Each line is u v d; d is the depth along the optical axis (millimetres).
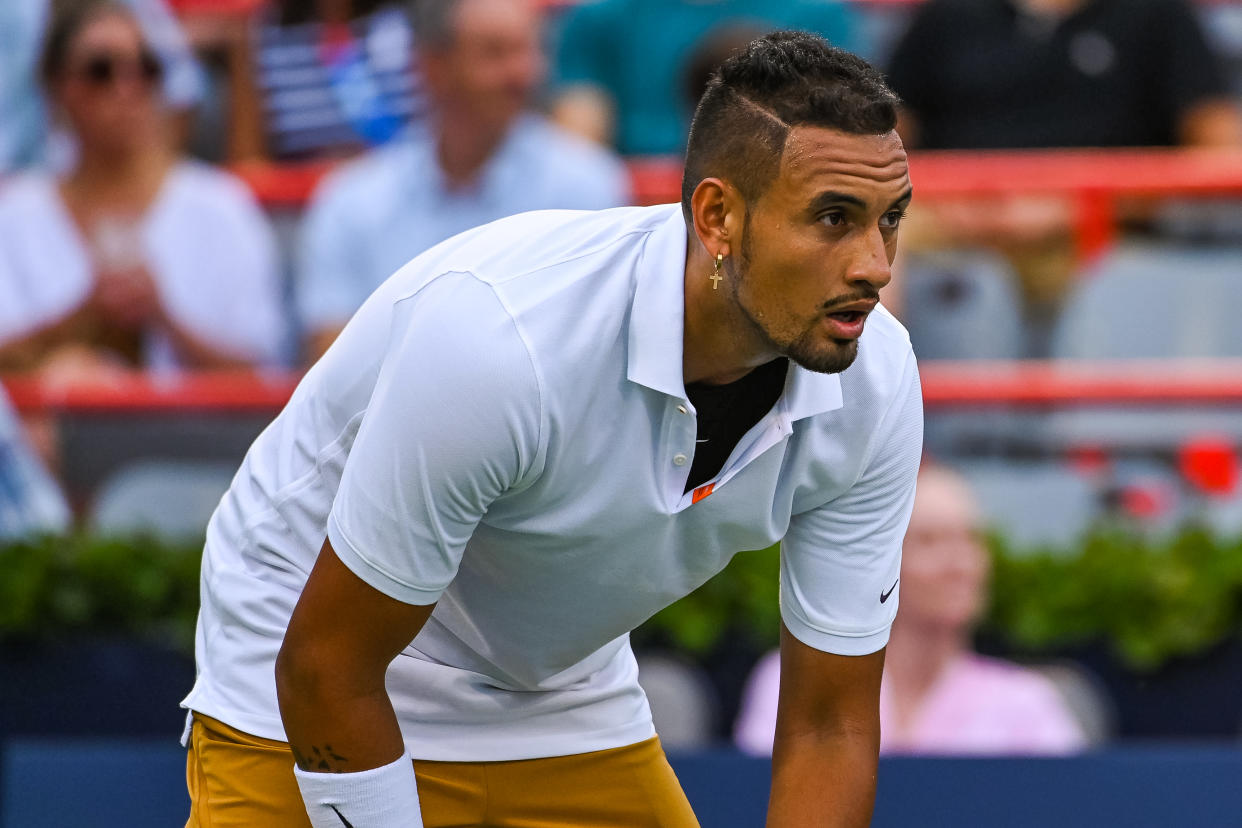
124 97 15211
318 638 6352
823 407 6562
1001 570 12875
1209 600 12688
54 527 14180
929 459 14289
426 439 6051
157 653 13023
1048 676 12734
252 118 16797
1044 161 15336
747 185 5922
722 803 11461
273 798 7195
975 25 16250
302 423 7078
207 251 15469
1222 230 15148
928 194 15227
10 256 15297
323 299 15453
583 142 16234
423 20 14906
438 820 7605
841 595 7199
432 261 6672
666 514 6598
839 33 16828
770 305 5992
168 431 14344
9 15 15961
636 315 6266
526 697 7676
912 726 12141
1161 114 16141
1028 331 15094
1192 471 14055
